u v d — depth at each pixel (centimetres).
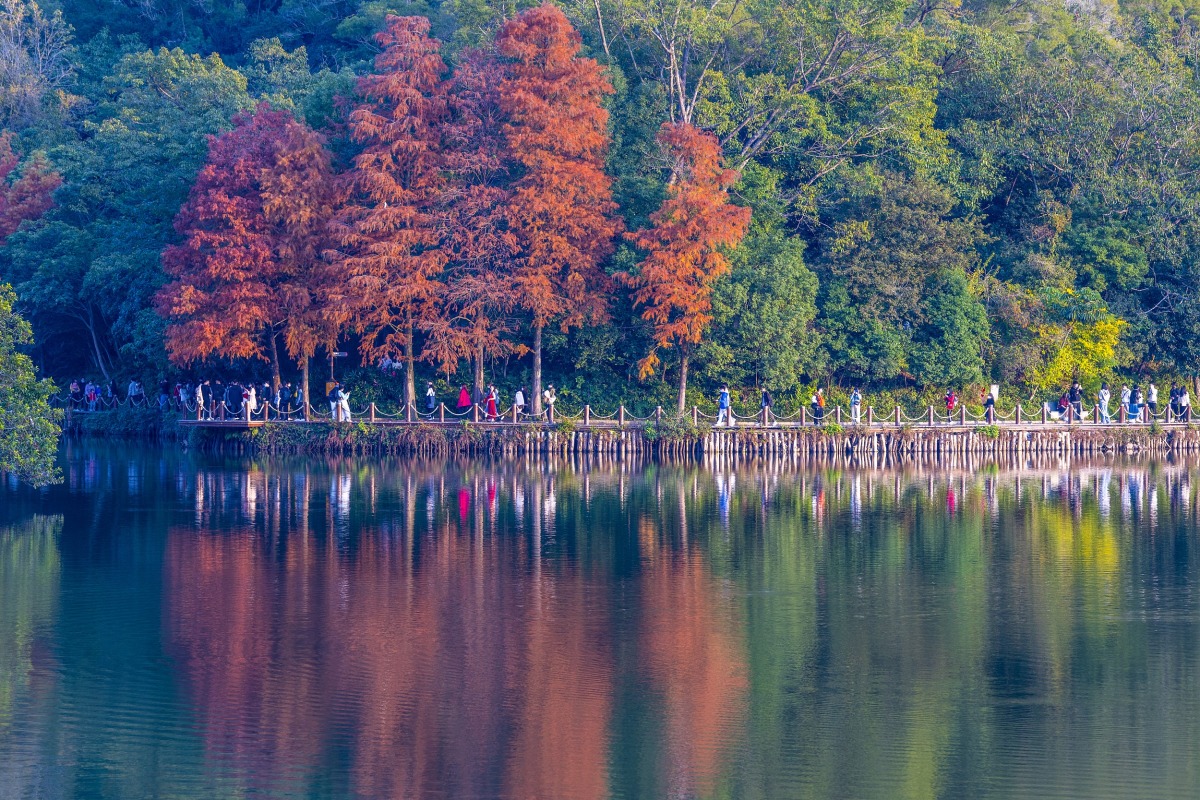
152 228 17362
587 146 15300
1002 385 18050
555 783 5119
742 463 15075
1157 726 5719
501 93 15250
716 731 5659
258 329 15512
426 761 5325
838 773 5209
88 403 18888
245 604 7719
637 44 17750
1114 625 7312
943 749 5459
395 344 16500
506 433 15338
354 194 15475
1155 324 18262
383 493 12069
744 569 8744
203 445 16062
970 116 19338
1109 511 11231
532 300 15138
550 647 6862
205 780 5128
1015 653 6788
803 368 16700
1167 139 18638
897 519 10731
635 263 15600
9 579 8331
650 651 6794
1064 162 18675
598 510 11094
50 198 19538
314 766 5272
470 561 8925
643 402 16738
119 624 7262
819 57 17412
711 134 16625
